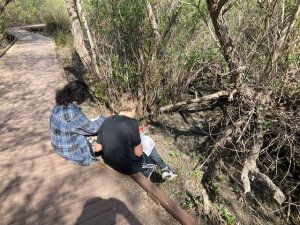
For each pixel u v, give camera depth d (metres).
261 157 5.98
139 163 3.90
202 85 8.30
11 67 9.77
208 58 7.08
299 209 5.14
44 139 5.11
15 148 4.80
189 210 4.53
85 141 4.04
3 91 7.59
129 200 3.57
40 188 3.76
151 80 6.80
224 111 6.93
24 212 3.37
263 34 5.21
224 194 5.20
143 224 3.25
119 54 7.17
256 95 5.66
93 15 7.46
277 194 4.54
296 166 5.72
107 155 3.85
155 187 3.68
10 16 19.28
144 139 4.57
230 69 5.91
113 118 3.84
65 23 17.56
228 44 5.67
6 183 3.85
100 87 7.16
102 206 3.48
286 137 4.98
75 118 3.87
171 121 7.19
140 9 6.71
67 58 11.84
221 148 5.76
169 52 6.88
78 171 4.09
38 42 14.07
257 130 5.36
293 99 5.73
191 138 6.63
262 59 5.45
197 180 5.23
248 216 4.88
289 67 5.24
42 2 21.28
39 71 9.35
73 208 3.44
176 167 5.57
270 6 4.92
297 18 4.93
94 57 7.19
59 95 3.91
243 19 6.07
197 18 6.77
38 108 6.54
